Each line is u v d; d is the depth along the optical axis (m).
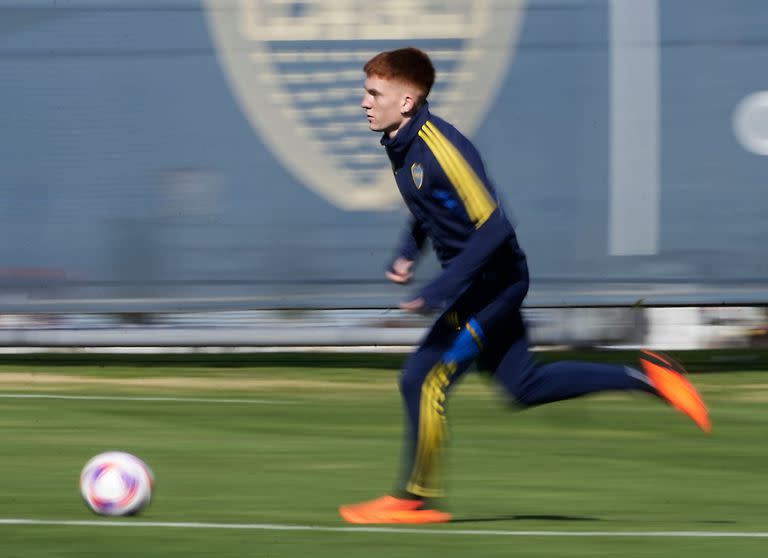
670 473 19.53
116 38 30.47
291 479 18.72
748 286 31.17
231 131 30.67
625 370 14.52
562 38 30.61
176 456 20.70
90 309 31.05
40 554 13.52
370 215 30.84
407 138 13.82
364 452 21.19
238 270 30.95
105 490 15.41
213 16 30.45
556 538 14.55
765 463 20.45
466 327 14.29
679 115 30.89
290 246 30.91
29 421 24.20
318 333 31.06
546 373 14.54
